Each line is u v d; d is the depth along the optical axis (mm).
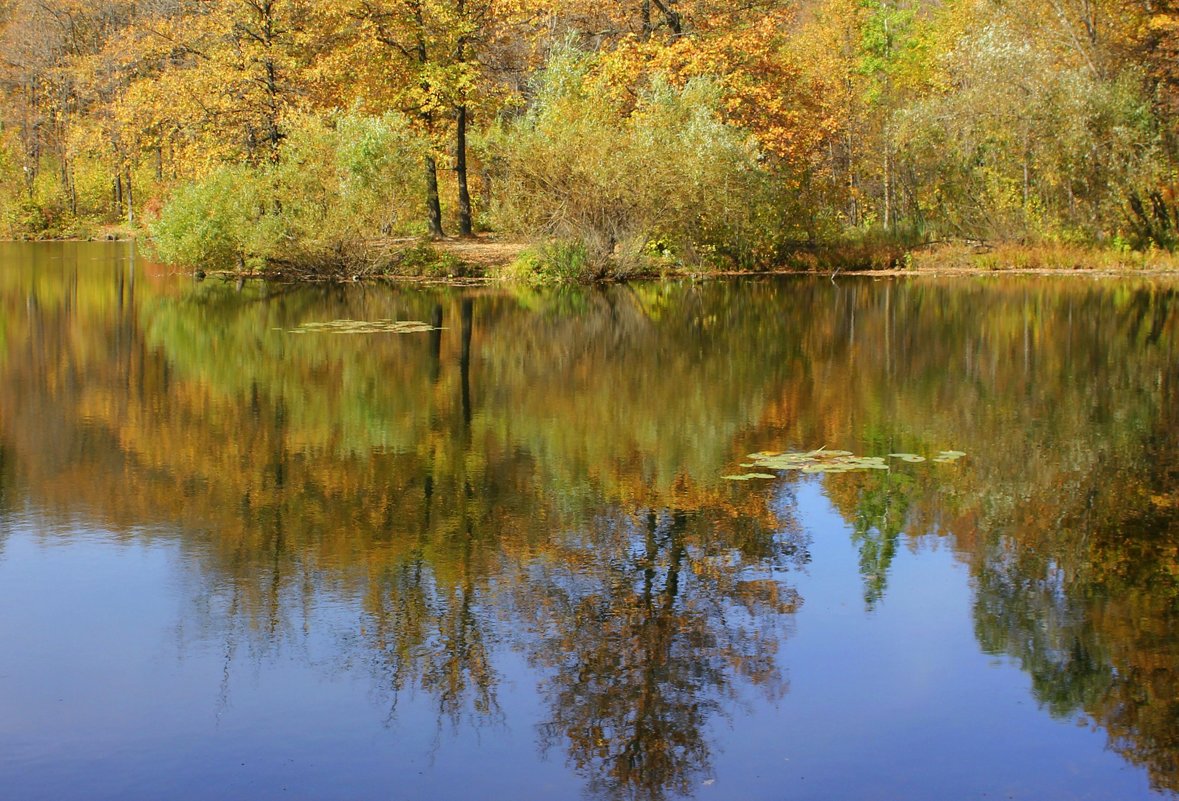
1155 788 3707
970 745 4000
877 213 38281
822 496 7195
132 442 8797
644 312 18297
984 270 26766
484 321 16922
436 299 20469
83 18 51469
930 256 28219
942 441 8836
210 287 23109
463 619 5152
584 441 8758
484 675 4566
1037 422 9578
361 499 7133
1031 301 20031
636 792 3693
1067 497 7234
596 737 4059
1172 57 26203
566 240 24188
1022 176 27328
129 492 7355
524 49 35781
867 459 8070
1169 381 11727
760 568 5844
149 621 5141
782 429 9234
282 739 4059
